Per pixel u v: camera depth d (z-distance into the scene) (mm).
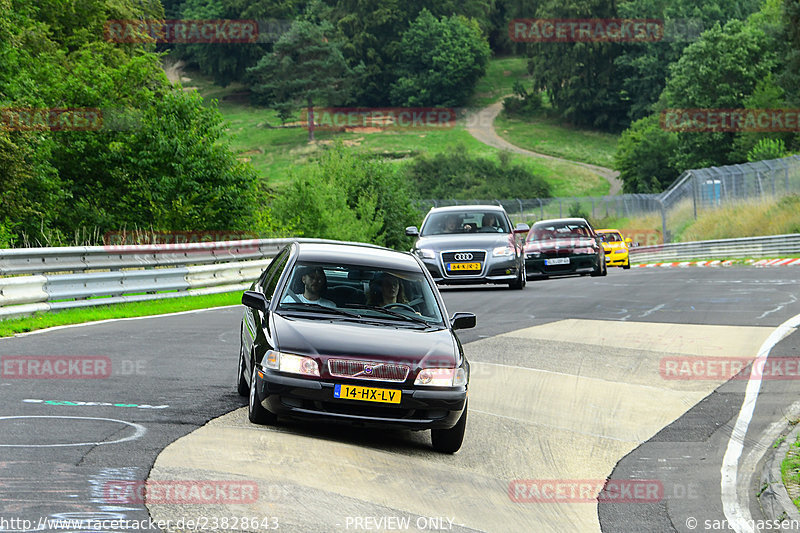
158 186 81000
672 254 115500
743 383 27047
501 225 56531
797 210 105625
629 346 33062
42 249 37750
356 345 18609
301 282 20609
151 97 84312
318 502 14320
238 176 82875
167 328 34562
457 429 19016
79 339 30156
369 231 129375
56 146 79562
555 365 29391
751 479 18031
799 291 50906
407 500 15227
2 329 31266
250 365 19703
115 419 18547
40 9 108188
